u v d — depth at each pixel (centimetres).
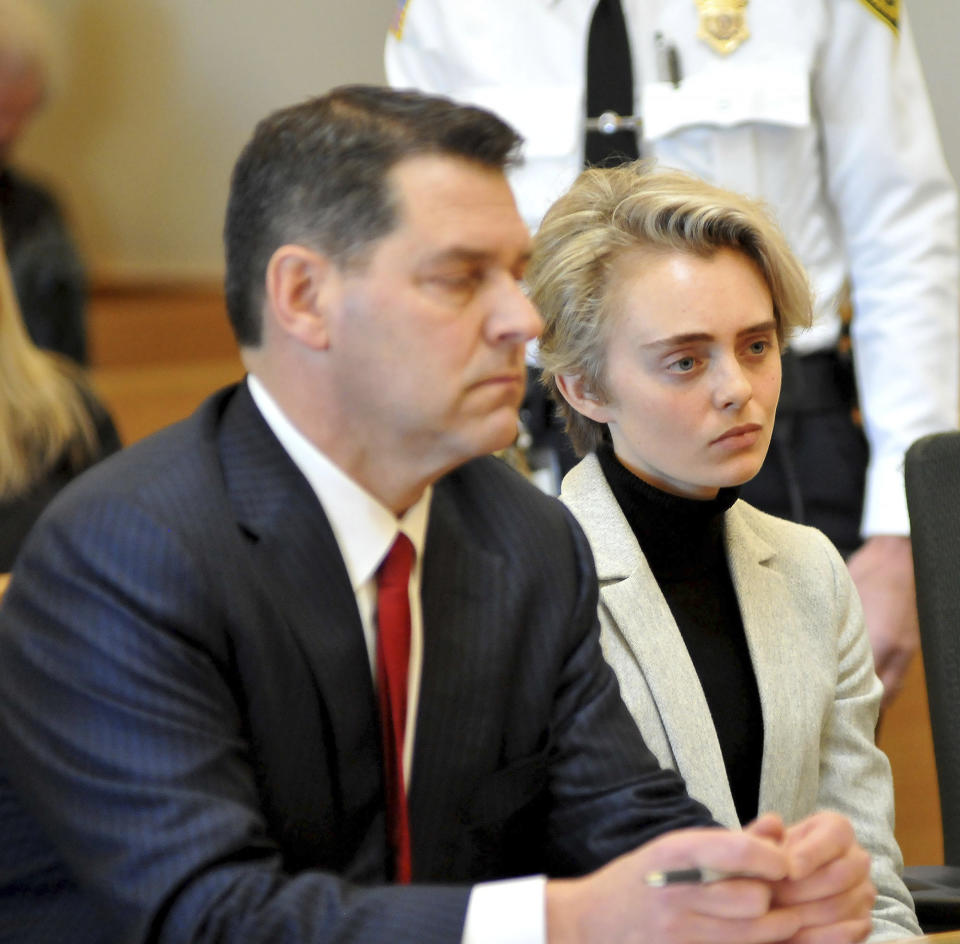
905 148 895
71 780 426
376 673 471
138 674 429
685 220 554
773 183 888
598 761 506
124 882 413
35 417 820
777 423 877
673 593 596
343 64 2652
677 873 416
